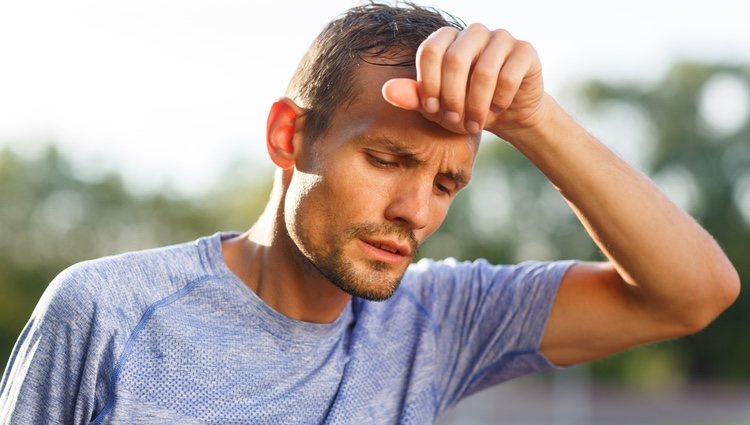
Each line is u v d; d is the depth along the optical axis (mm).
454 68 1437
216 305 1752
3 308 31016
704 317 1937
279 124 1739
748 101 37438
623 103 38375
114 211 34156
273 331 1759
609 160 1797
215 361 1709
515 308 2004
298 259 1733
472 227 36219
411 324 1956
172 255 1775
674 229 1828
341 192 1610
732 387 36219
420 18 1731
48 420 1658
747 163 36656
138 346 1677
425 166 1594
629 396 32938
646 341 1995
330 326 1807
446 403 2000
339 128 1629
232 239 1879
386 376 1879
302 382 1763
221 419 1687
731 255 36062
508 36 1502
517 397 32094
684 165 37688
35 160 33594
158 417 1656
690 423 22875
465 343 2016
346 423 1782
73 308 1660
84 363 1648
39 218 32781
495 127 1707
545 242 36594
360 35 1672
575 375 32125
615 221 1811
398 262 1632
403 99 1471
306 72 1728
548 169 1790
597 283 1971
